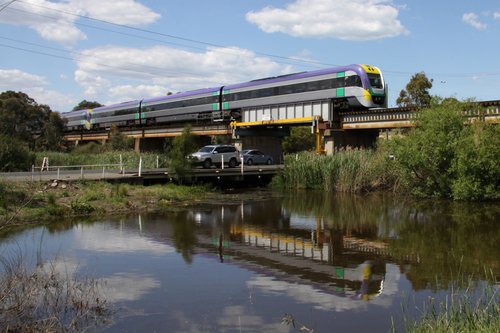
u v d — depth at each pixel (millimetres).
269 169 32938
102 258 11164
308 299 8312
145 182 25969
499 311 6727
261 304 8039
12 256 11148
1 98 61781
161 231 14836
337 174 28641
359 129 37312
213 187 29438
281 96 40344
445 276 9758
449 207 20547
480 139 22125
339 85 35250
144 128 60688
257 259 11219
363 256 11578
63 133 68500
